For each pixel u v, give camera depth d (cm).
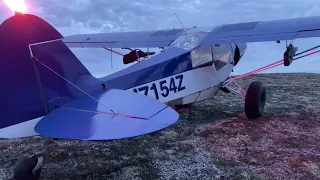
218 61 676
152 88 541
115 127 305
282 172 405
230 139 539
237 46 767
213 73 661
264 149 487
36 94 368
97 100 383
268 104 791
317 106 764
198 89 625
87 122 325
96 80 439
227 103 828
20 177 341
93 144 527
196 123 644
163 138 555
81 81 410
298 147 489
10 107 352
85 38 860
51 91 379
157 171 421
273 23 599
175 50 597
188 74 604
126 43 765
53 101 381
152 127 299
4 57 337
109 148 509
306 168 413
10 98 350
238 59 772
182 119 677
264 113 707
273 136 546
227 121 652
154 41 736
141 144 526
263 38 564
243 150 487
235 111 743
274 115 689
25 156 477
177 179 396
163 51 589
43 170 428
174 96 581
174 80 578
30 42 353
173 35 731
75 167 437
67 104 388
